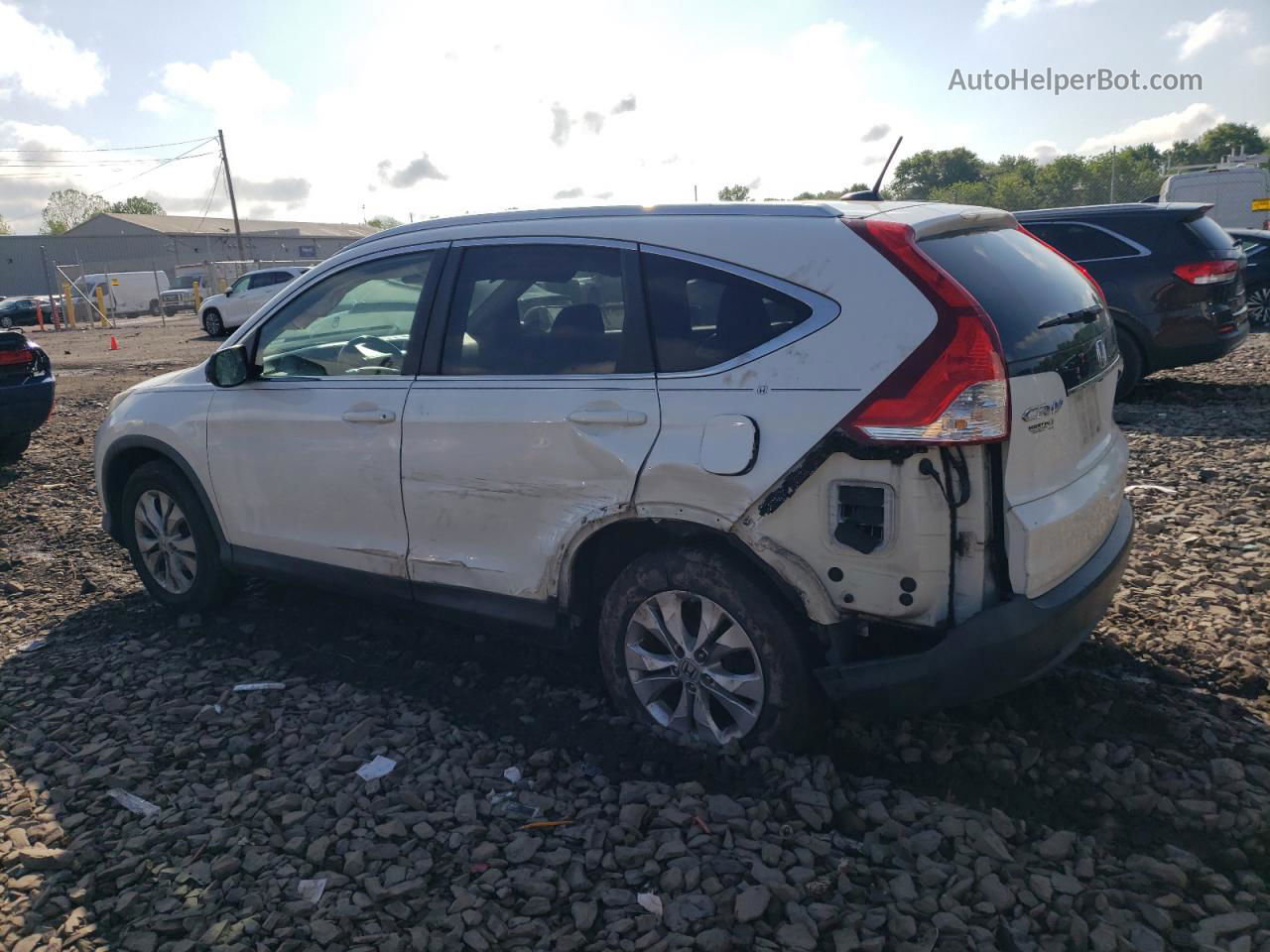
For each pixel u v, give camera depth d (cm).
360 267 416
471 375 371
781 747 321
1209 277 886
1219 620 424
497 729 368
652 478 321
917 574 288
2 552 619
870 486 288
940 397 276
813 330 299
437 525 382
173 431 468
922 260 289
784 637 312
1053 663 301
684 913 260
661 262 333
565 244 357
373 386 398
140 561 506
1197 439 755
